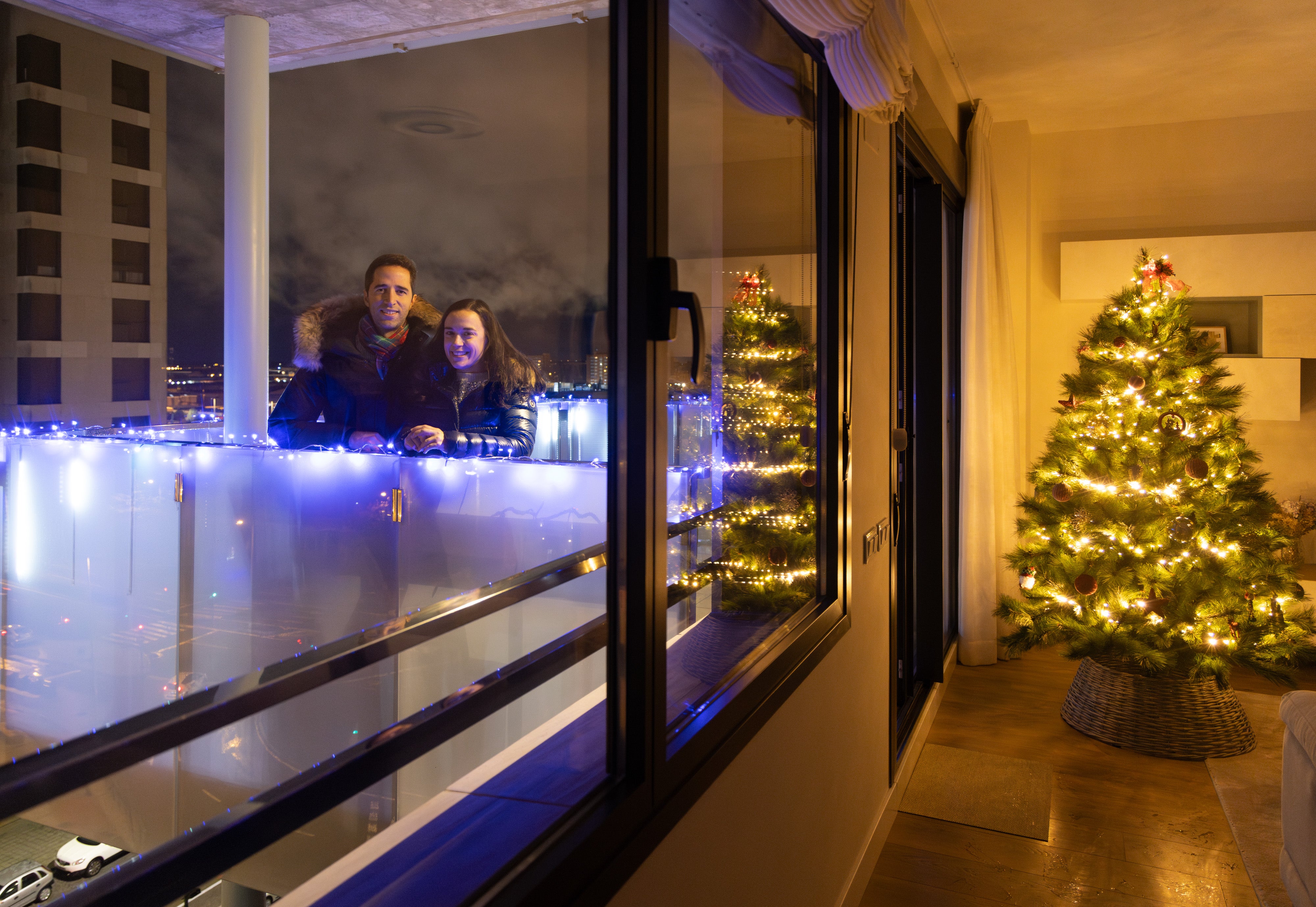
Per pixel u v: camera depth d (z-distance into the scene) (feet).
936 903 7.81
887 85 5.56
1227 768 10.44
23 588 4.34
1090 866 8.41
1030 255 15.90
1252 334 15.08
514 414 8.76
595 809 3.41
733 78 5.19
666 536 3.81
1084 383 12.16
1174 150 15.35
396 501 8.78
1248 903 7.79
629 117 3.52
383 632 3.00
